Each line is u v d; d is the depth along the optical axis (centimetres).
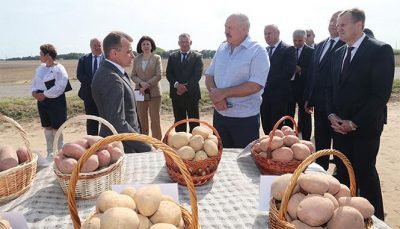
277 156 198
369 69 314
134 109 294
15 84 2142
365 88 320
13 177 176
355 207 137
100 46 586
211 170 194
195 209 122
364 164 323
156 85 621
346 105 333
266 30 559
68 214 165
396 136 720
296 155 199
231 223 157
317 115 470
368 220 139
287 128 233
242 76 342
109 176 182
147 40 614
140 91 604
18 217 138
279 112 564
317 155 139
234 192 190
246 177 211
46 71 541
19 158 192
